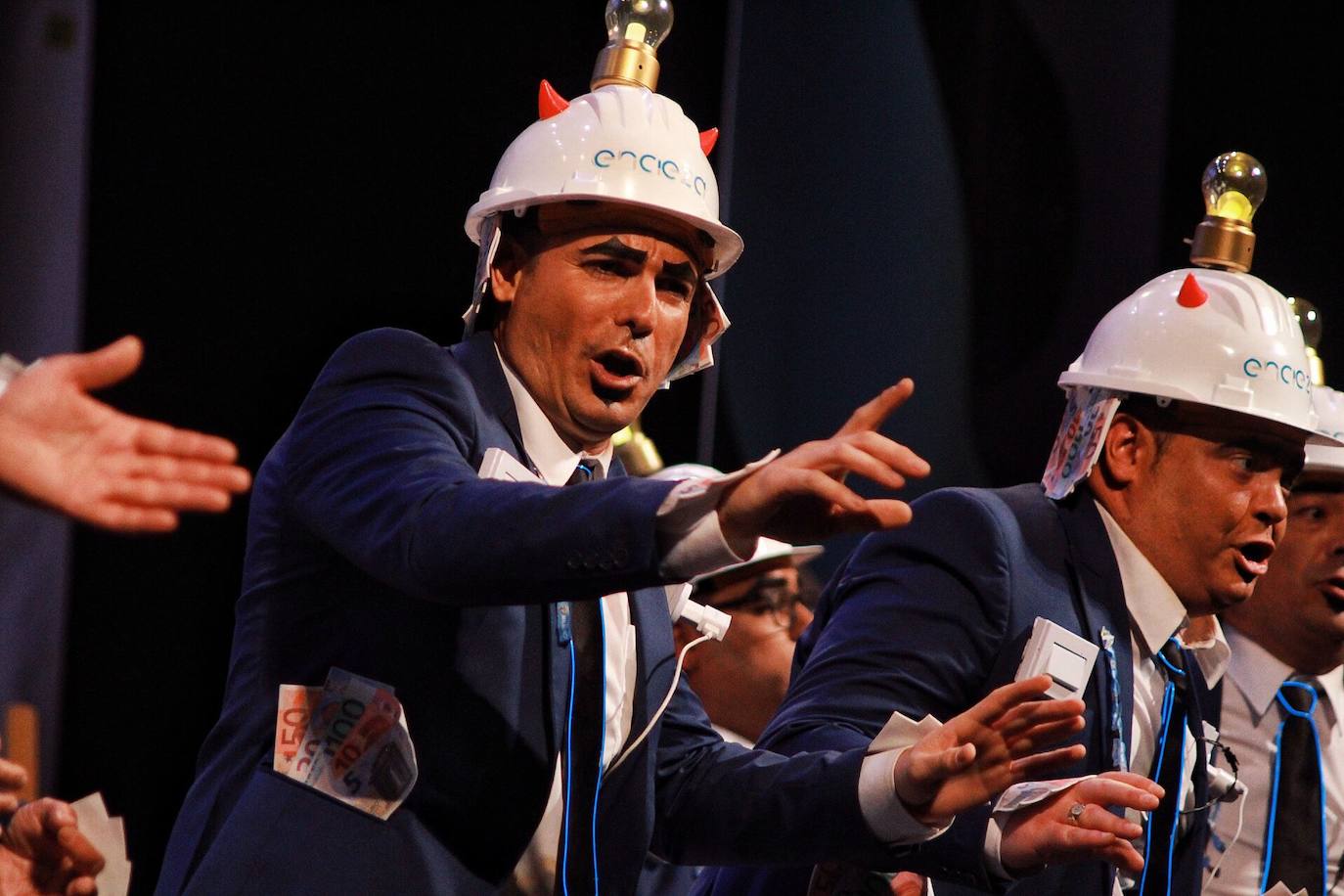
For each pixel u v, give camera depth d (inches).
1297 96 669.9
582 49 638.5
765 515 209.9
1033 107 633.6
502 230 282.8
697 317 305.4
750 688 453.4
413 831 254.8
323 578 263.1
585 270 276.5
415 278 634.8
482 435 266.1
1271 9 668.1
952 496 319.0
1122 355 329.1
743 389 615.2
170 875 263.0
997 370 628.4
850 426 212.2
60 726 607.5
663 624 292.7
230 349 622.8
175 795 623.5
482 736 258.7
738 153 618.5
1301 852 435.8
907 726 267.4
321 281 629.0
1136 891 332.8
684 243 281.6
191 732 625.6
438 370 263.9
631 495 215.9
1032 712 249.4
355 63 626.2
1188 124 667.4
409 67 629.6
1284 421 320.8
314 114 624.7
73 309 601.3
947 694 302.0
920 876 307.6
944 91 628.4
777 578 458.9
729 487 211.5
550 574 215.3
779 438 617.0
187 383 619.8
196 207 617.6
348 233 629.9
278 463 275.9
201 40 614.2
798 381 617.9
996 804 273.3
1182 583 325.4
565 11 636.7
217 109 617.6
